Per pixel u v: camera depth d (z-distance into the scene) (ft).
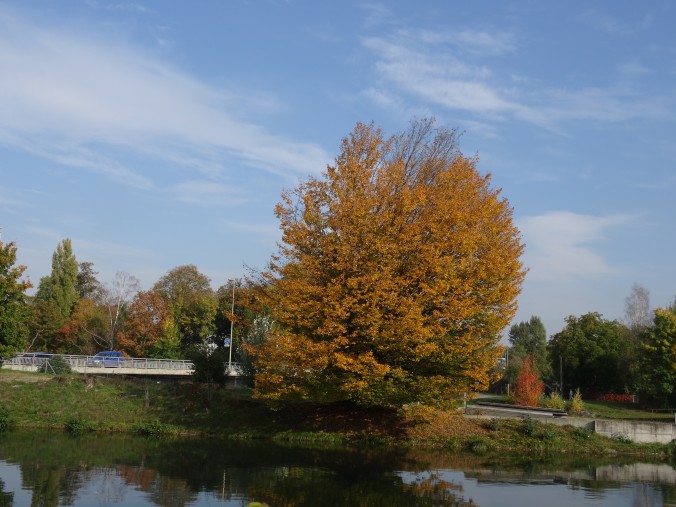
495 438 87.45
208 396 97.09
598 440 88.94
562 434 89.76
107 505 46.83
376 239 73.31
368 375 72.33
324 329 73.10
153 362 160.86
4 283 111.65
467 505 51.70
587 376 194.70
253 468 63.98
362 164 78.95
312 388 76.74
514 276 80.28
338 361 71.31
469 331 76.64
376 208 77.25
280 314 76.59
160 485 54.49
